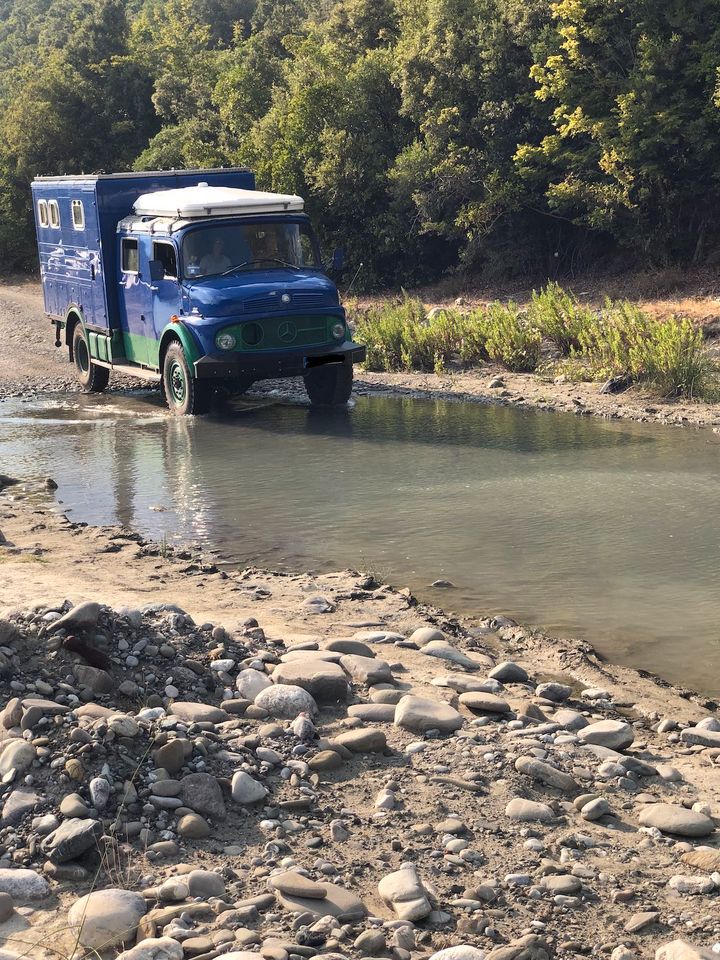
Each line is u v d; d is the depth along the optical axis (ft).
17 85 233.55
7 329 89.51
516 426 46.52
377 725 17.57
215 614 23.58
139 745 15.48
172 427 48.80
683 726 18.48
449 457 40.60
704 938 11.91
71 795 14.29
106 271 56.65
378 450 42.32
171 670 18.22
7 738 15.64
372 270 104.58
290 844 13.89
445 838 14.06
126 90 171.32
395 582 26.81
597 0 80.23
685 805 15.26
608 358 56.13
